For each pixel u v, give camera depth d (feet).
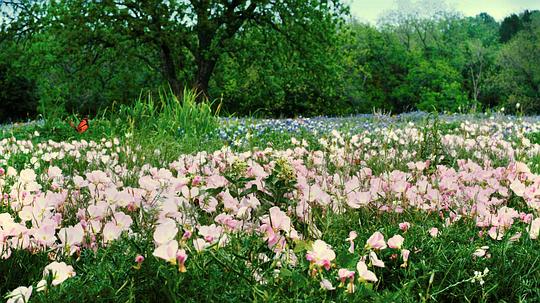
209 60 86.74
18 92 104.53
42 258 7.05
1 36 90.02
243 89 112.98
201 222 9.12
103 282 6.11
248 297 5.91
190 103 34.35
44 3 87.51
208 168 12.19
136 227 7.85
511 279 7.25
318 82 91.25
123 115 34.99
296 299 5.71
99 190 10.09
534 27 174.70
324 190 10.70
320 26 83.97
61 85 91.81
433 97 162.61
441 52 191.83
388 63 170.19
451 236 8.62
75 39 80.28
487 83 168.86
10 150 20.98
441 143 18.40
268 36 87.81
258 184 10.11
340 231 8.79
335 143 18.25
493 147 19.03
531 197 10.11
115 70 100.48
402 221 9.73
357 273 6.18
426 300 6.54
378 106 165.48
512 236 8.25
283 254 6.94
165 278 5.95
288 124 36.58
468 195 10.55
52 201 9.09
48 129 35.35
